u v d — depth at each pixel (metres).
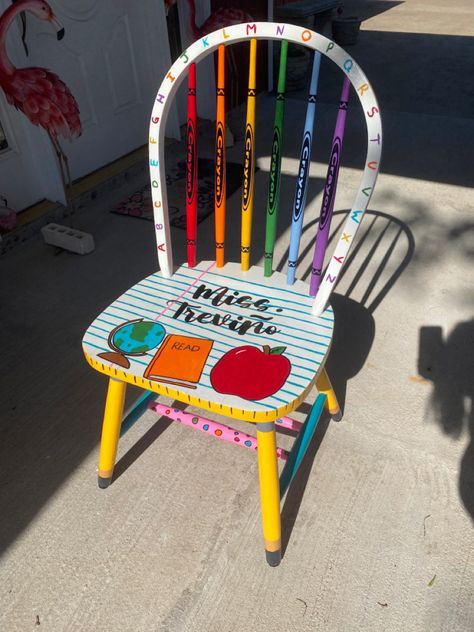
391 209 2.52
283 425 1.31
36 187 2.49
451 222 2.41
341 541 1.20
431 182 2.76
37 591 1.13
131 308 1.19
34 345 1.78
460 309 1.89
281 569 1.15
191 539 1.21
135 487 1.33
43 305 1.97
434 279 2.04
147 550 1.20
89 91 2.65
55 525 1.25
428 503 1.27
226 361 1.04
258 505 1.28
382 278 2.05
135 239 2.37
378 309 1.90
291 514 1.25
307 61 4.19
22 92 1.91
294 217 1.16
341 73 4.73
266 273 1.28
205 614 1.08
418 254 2.19
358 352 1.71
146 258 2.24
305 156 1.07
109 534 1.23
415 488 1.30
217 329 1.12
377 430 1.45
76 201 2.56
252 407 0.95
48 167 2.44
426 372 1.63
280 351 1.06
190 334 1.11
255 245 2.30
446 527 1.22
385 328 1.81
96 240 2.37
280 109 1.05
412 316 1.86
